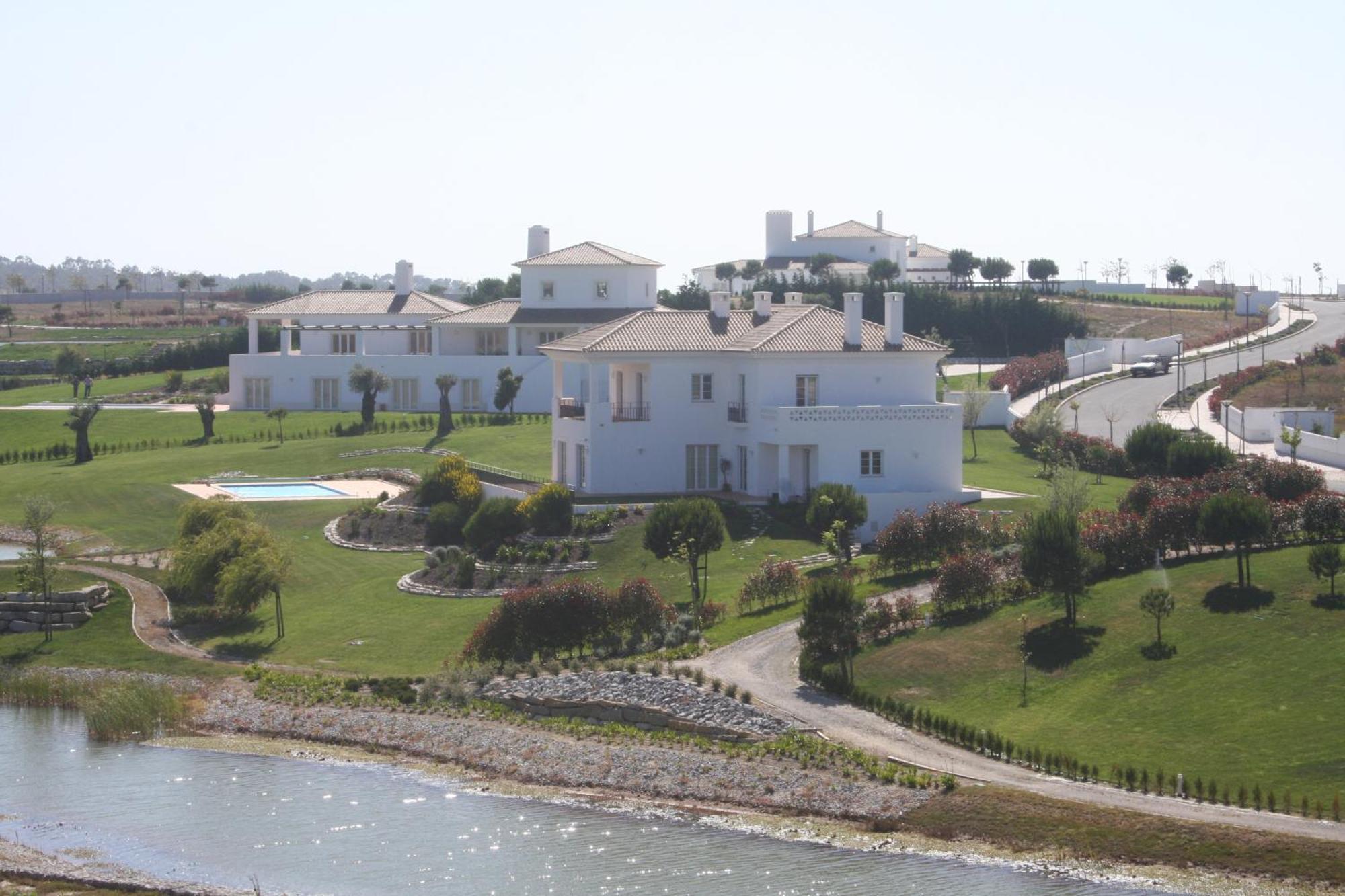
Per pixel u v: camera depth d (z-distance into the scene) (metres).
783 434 78.31
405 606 69.19
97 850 44.16
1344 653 49.62
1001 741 47.00
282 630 66.38
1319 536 61.94
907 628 57.72
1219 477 71.19
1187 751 45.28
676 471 83.44
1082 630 54.94
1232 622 53.47
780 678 54.59
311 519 84.94
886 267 167.00
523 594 60.09
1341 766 43.09
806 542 72.94
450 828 45.22
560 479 88.31
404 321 132.50
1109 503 78.56
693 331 85.25
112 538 81.62
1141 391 120.38
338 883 41.44
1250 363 132.12
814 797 45.47
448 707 55.56
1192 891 38.53
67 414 123.50
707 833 44.16
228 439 112.44
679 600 65.88
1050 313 153.62
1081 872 39.97
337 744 53.34
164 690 57.66
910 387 82.06
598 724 53.16
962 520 65.62
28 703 59.88
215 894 41.06
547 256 123.81
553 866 42.09
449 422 110.31
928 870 40.69
